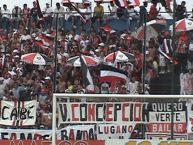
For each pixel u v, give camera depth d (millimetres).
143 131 31062
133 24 58188
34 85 48219
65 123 30719
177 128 30984
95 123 30906
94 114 30906
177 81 45406
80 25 60406
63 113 30719
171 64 44812
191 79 45844
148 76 47219
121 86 46500
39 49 57000
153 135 31016
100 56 53062
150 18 52906
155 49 49156
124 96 30453
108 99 30969
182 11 52344
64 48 55719
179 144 30469
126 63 50938
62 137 30875
